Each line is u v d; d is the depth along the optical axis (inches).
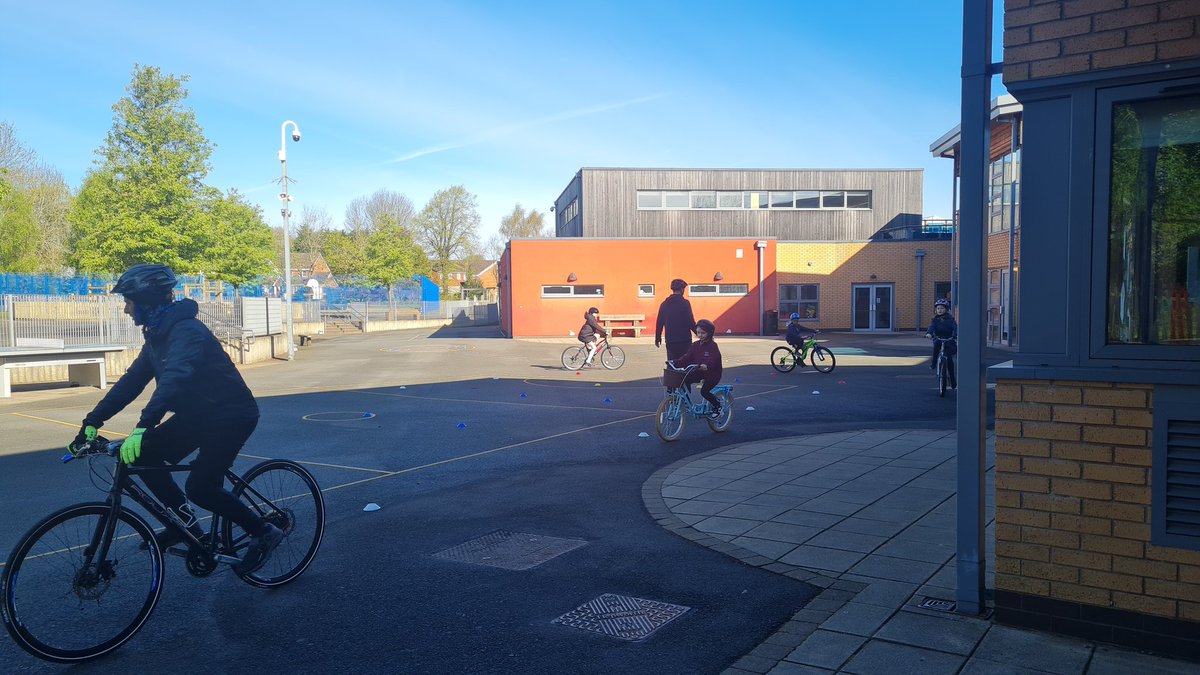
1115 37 143.9
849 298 1493.6
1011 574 157.2
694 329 409.7
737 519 246.2
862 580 189.5
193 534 174.7
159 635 165.0
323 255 3442.4
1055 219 151.9
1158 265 143.9
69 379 757.9
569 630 164.9
